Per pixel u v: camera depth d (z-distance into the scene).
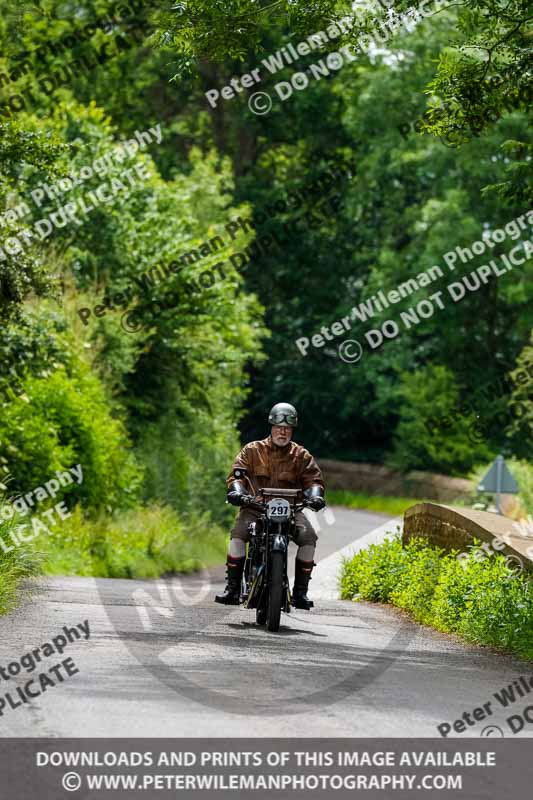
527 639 28.14
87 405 60.06
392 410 130.00
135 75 118.88
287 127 139.75
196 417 81.12
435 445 120.38
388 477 127.44
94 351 67.19
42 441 54.00
